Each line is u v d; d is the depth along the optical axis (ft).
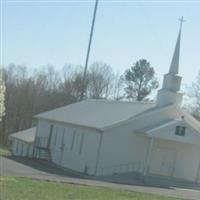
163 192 146.61
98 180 173.47
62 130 236.02
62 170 203.51
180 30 217.77
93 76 462.19
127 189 136.15
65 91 443.32
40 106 437.17
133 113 206.49
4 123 431.02
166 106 206.08
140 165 200.85
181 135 196.65
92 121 212.64
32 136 283.18
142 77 473.67
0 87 129.70
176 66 214.48
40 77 451.53
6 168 174.81
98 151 197.16
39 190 105.09
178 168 207.10
